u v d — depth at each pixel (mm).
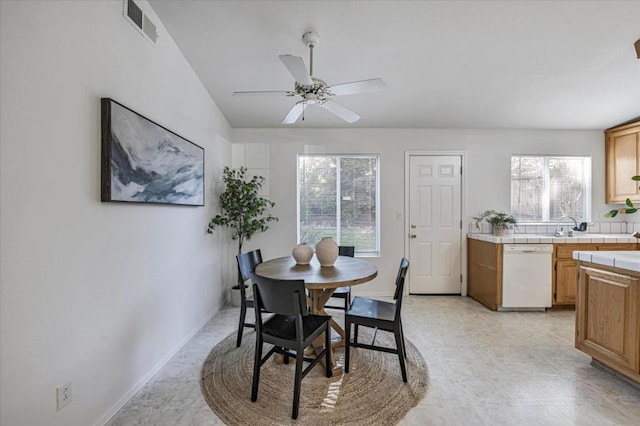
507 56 2695
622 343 1979
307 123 4008
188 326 2781
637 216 3947
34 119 1298
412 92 3285
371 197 4250
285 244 4172
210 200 3354
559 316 3371
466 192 4148
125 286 1892
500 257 3506
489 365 2307
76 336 1518
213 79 3037
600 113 3676
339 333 2572
